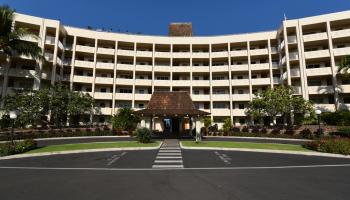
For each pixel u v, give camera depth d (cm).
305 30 4300
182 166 1296
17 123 2973
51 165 1318
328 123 3192
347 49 3759
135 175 1070
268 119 4516
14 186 876
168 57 5019
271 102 3456
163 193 789
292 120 3597
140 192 799
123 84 4759
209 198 735
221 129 4216
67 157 1605
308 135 3012
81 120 4334
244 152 1869
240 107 4891
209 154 1747
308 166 1296
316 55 3962
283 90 3534
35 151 1805
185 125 4281
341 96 3812
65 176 1045
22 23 3862
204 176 1048
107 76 4894
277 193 786
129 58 5016
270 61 4659
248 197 744
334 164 1359
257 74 4938
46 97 3131
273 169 1212
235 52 4909
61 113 3366
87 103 3622
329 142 1852
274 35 4738
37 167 1259
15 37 2812
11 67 3850
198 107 4991
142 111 3108
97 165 1321
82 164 1351
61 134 3212
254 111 3838
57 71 4347
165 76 5172
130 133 3622
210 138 3306
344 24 4050
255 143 2484
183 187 862
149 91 5034
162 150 1948
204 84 4909
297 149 1973
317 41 4047
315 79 4125
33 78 3816
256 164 1358
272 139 3130
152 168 1241
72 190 823
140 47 5206
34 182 936
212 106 4919
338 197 746
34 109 2970
